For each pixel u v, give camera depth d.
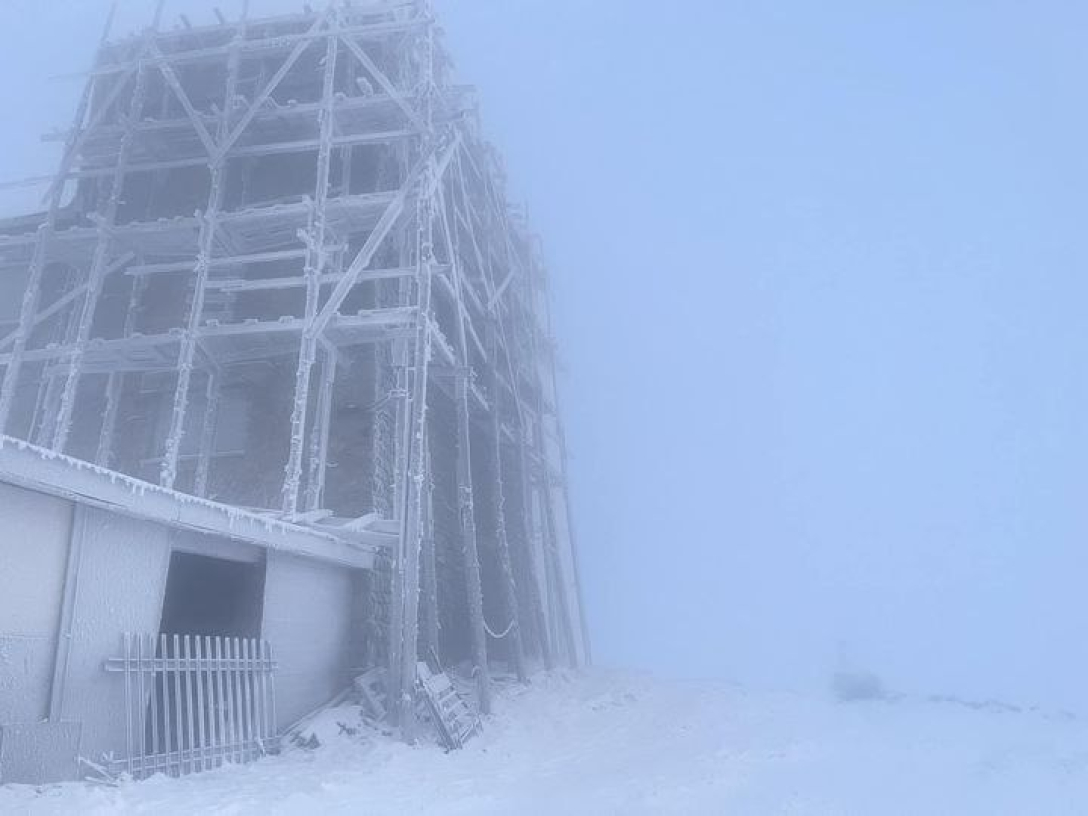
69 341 17.34
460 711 13.48
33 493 8.52
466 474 17.31
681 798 8.27
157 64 18.02
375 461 15.89
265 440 16.67
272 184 18.64
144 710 9.62
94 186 19.53
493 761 11.36
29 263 19.23
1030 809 7.68
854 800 8.04
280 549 12.39
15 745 8.04
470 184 22.69
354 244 17.70
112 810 7.43
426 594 15.70
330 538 13.50
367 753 11.46
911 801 7.98
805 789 8.62
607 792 8.72
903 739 12.90
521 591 22.12
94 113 19.48
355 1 19.44
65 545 8.88
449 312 21.61
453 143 17.48
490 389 20.53
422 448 14.28
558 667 20.91
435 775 10.24
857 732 13.61
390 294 17.55
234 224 16.50
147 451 17.17
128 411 17.55
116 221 18.95
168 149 18.64
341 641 14.20
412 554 13.54
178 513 10.20
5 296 19.27
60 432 15.07
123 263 16.83
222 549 11.47
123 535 9.66
